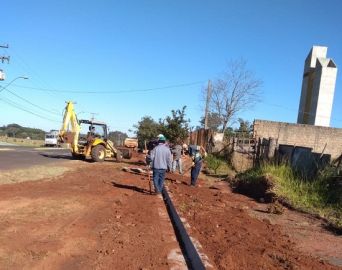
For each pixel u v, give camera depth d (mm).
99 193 14148
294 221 12117
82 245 7918
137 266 6949
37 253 7246
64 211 10711
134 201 13195
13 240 7855
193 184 19172
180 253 7977
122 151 34719
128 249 7848
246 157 29562
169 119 40281
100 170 22812
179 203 13188
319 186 15992
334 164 17031
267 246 8758
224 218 11430
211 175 25906
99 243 8133
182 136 40344
